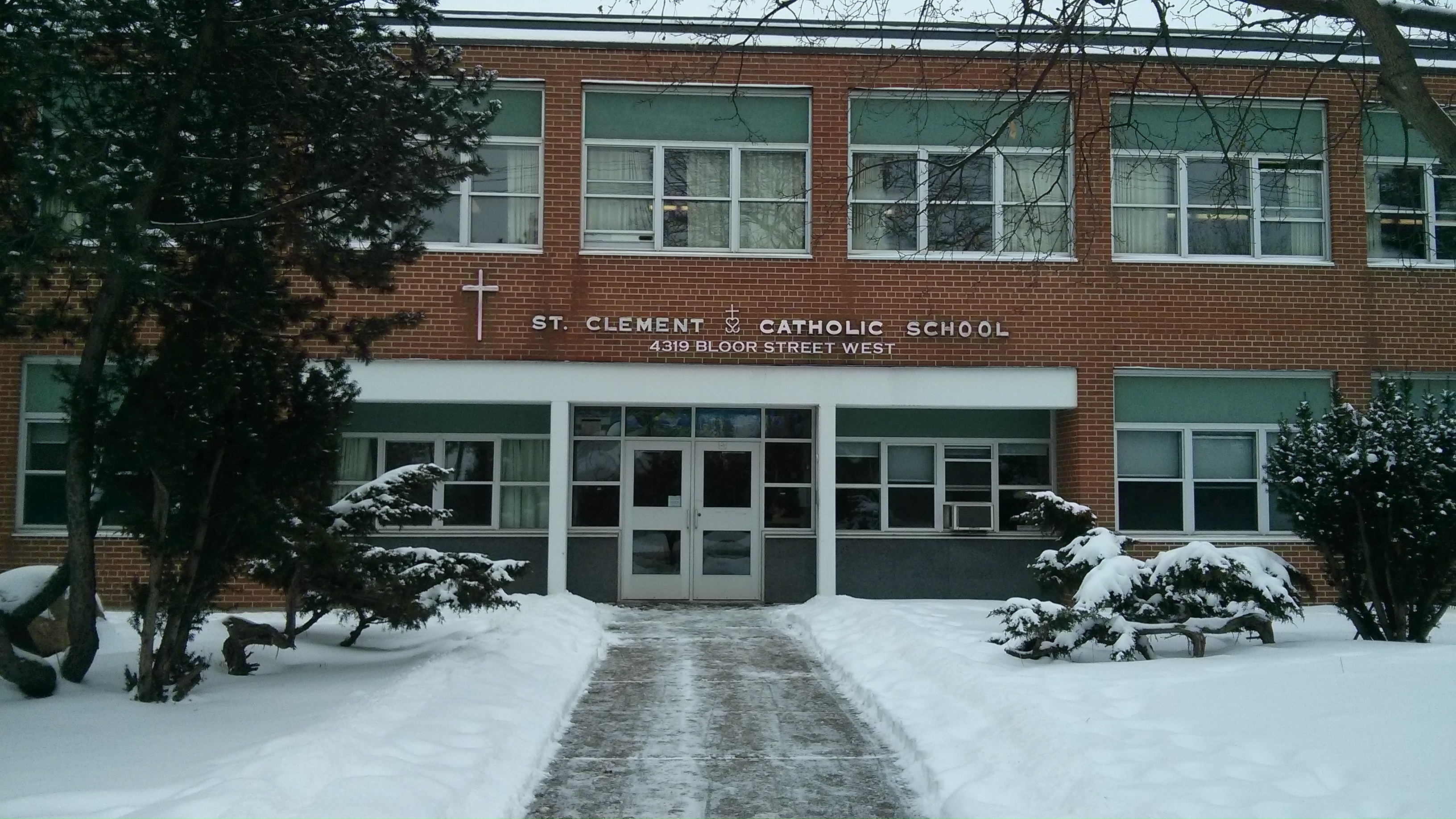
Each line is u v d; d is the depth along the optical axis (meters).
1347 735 6.64
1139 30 14.22
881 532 15.92
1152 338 15.53
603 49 15.39
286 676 9.32
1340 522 10.77
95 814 5.47
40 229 7.53
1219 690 7.86
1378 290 15.87
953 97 15.66
